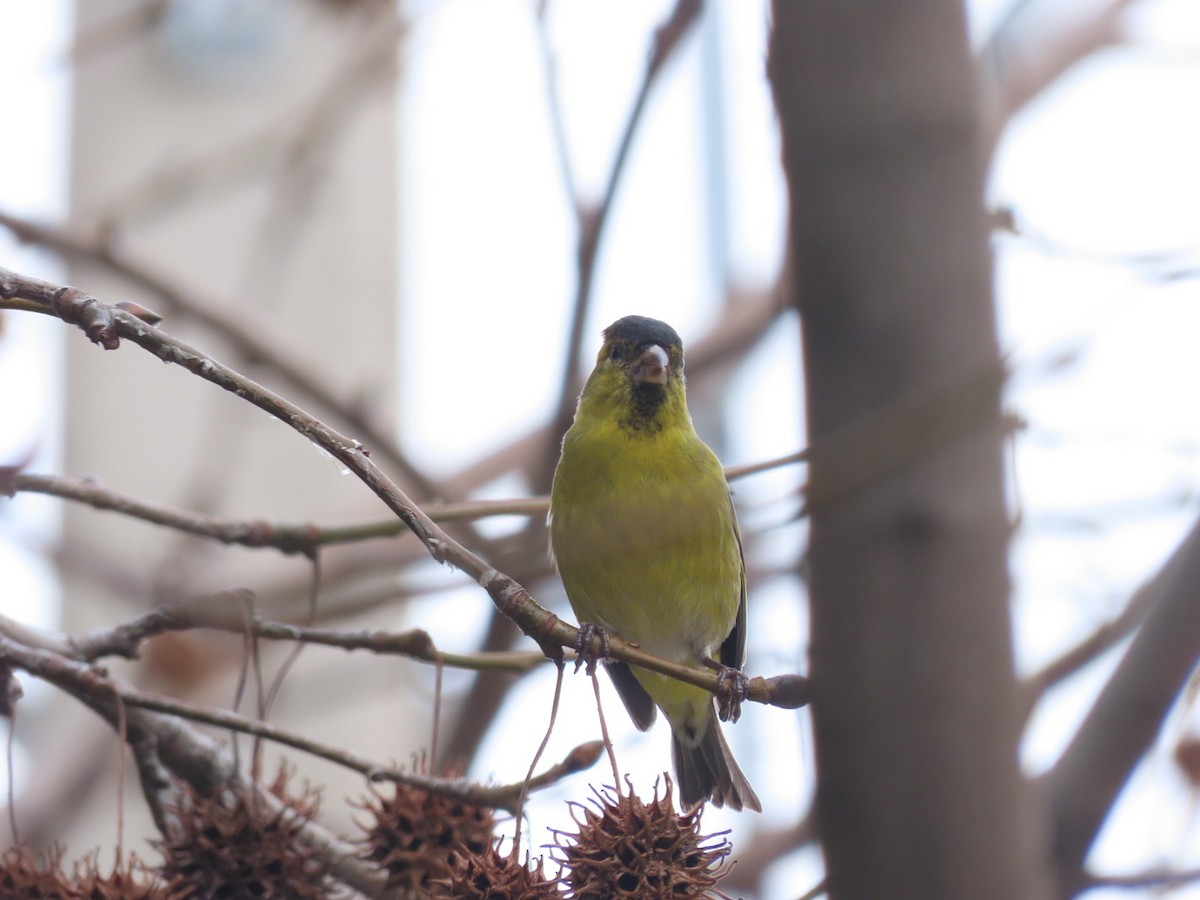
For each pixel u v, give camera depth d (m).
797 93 5.13
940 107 5.05
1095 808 6.22
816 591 5.05
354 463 5.94
